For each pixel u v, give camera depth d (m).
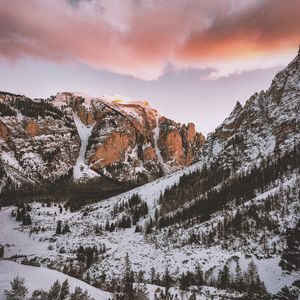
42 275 45.28
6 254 130.88
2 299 36.00
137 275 92.50
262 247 90.75
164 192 193.25
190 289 72.88
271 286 71.12
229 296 68.88
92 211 199.88
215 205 140.50
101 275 95.19
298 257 70.12
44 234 160.50
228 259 89.19
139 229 149.75
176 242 117.12
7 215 196.00
